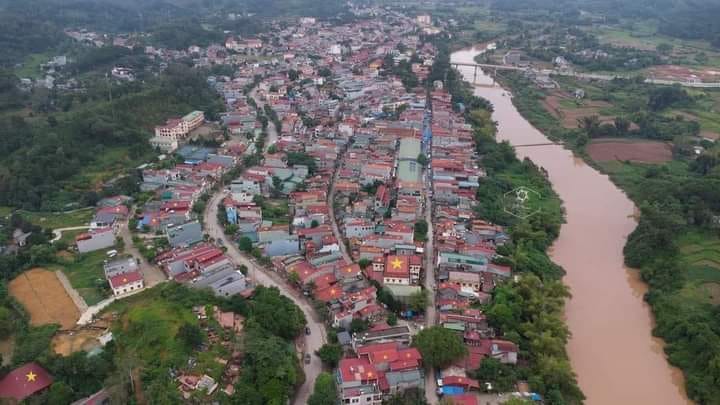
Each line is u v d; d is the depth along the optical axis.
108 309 160.38
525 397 135.00
